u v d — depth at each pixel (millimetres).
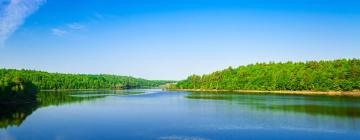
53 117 68375
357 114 68562
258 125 55500
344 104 92062
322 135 47219
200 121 60781
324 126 54125
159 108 86688
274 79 189625
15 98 111062
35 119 65500
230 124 56875
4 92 106188
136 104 101438
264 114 70188
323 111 74438
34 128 54375
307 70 188750
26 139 45781
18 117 69125
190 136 47094
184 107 88812
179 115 70125
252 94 161375
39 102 114812
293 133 48625
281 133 48688
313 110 76750
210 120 61969
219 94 167375
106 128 53844
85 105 98750
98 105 98375
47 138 46344
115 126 55781
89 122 60531
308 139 44969
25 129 53469
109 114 72938
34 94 129500
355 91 153625
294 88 175375
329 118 62969
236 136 46844
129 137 46750
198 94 170250
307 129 51594
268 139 45000
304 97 128625
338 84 155500
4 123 60188
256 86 198500
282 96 138875
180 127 54312
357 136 46469
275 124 56406
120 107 90562
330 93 155625
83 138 46281
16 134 49250
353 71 159875
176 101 114000
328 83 159500
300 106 87062
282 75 190250
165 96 152875
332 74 167375
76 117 67875
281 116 66500
